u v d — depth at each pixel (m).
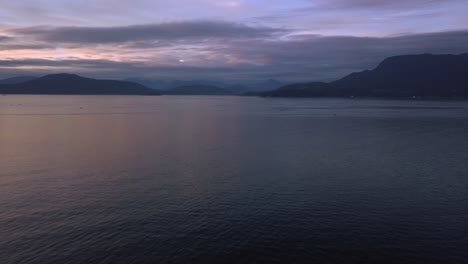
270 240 28.34
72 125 110.62
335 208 35.09
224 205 35.88
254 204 36.16
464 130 95.81
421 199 37.72
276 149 67.75
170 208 35.00
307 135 88.12
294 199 37.69
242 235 29.14
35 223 31.33
